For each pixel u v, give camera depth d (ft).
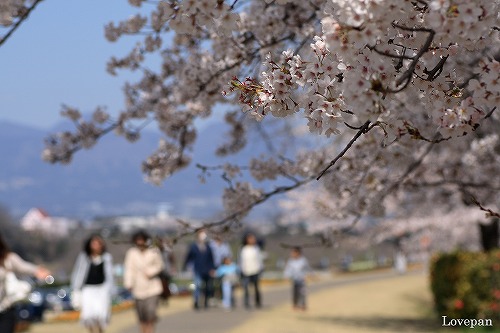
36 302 103.30
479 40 15.23
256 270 108.78
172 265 94.32
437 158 49.29
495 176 47.60
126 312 106.42
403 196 74.43
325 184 34.73
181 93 35.27
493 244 87.04
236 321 86.17
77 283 61.72
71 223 452.35
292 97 16.67
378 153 32.09
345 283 185.37
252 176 33.63
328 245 37.65
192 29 15.76
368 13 13.66
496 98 15.33
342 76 15.81
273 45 29.25
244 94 16.84
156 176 34.73
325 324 81.92
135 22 31.40
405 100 22.06
